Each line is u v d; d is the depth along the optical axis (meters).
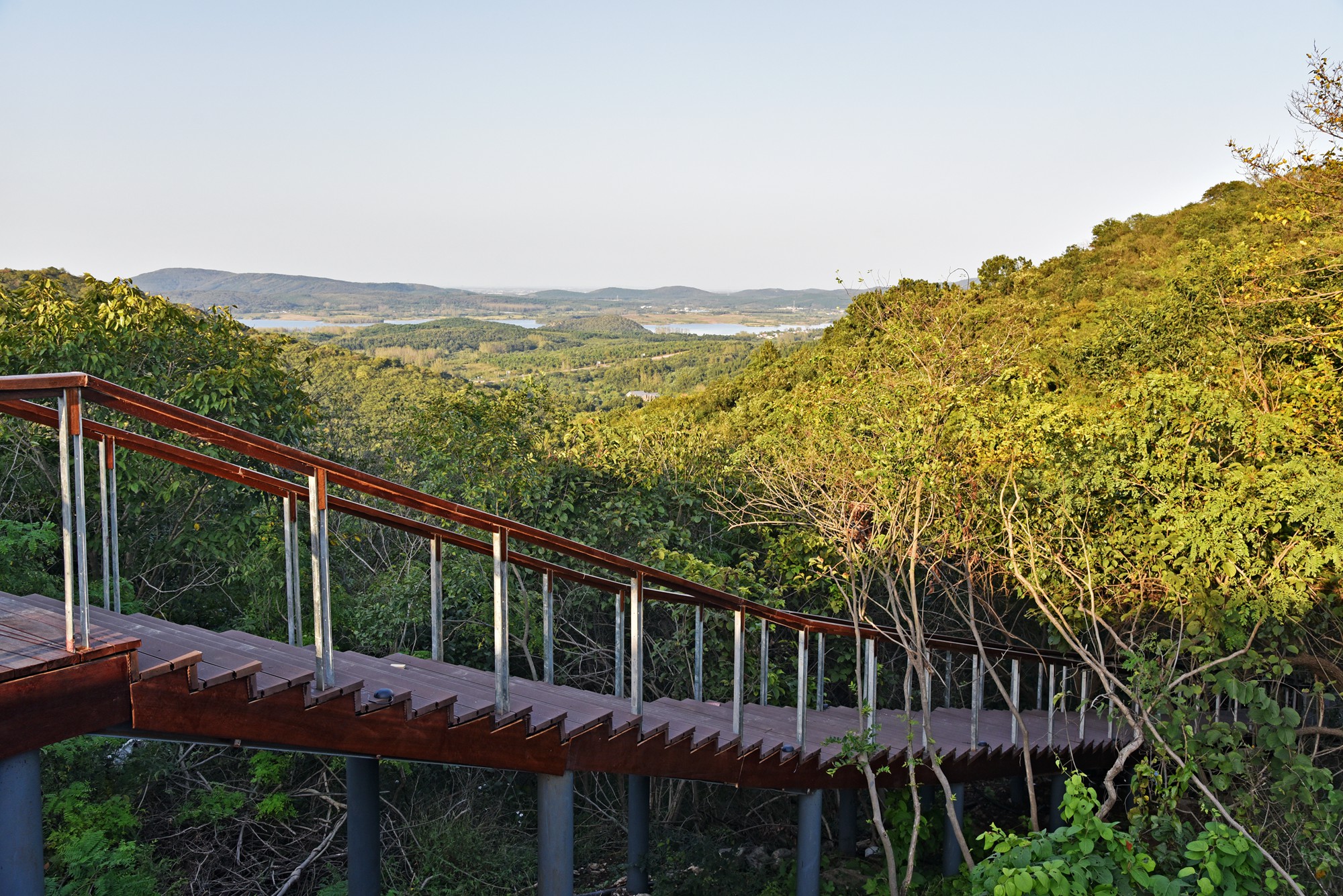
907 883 5.23
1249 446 6.66
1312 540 6.15
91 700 2.60
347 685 3.30
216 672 2.93
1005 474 6.39
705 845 7.09
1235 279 13.32
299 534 8.41
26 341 8.14
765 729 5.62
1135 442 6.69
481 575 7.71
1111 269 33.31
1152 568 6.59
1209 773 5.61
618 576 8.38
